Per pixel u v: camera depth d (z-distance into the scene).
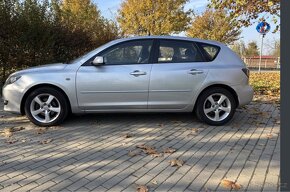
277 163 4.34
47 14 11.15
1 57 10.24
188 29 29.36
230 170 4.11
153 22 26.28
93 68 5.99
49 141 5.25
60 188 3.62
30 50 10.66
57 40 11.23
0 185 3.68
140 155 4.64
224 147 5.00
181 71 6.04
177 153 4.72
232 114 6.29
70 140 5.32
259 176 3.93
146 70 5.99
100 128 6.05
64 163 4.34
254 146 5.05
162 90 6.04
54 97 6.05
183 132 5.80
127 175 3.96
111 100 6.03
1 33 9.98
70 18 12.28
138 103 6.05
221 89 6.18
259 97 9.97
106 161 4.41
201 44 6.29
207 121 6.23
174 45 6.21
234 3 11.09
